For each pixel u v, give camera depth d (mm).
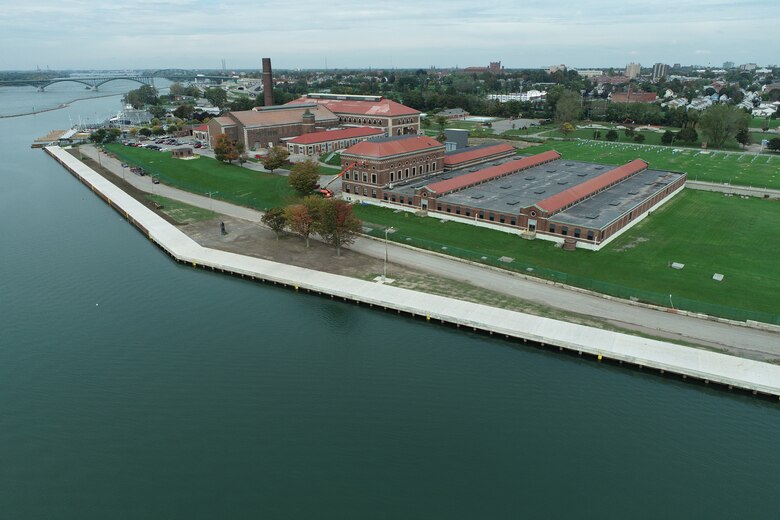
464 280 85812
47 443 52094
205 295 84188
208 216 122438
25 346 69125
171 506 44906
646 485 46969
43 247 106938
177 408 56938
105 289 86438
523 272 87250
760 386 58500
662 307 75250
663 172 153250
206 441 52156
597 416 56094
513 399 58750
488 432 53438
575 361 66188
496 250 98125
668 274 87375
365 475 47969
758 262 92750
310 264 93062
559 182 137625
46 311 78812
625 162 188500
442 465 49125
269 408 56906
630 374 63656
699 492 46250
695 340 67750
